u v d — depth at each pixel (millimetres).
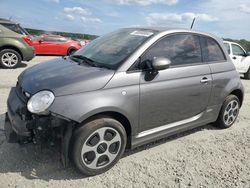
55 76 3516
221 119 5227
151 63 3746
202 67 4562
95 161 3465
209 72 4664
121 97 3488
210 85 4668
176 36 4281
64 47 18281
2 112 5176
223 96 5020
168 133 4277
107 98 3373
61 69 3762
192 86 4336
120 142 3625
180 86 4148
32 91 3344
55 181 3338
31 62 13016
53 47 17953
